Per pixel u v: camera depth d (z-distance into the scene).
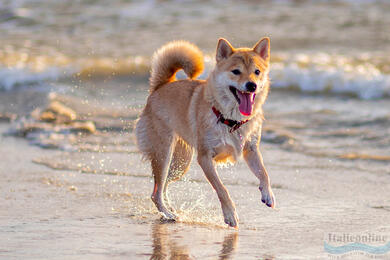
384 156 11.00
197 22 27.56
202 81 8.63
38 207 8.36
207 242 6.71
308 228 7.27
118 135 13.74
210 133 7.91
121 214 8.13
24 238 6.81
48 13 29.78
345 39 24.70
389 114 14.38
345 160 10.91
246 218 7.89
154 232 7.19
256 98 8.00
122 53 23.05
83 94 18.42
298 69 19.78
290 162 10.95
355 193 8.91
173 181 9.24
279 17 28.73
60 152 12.25
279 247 6.48
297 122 14.26
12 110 16.75
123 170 10.80
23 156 11.94
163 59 9.17
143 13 29.78
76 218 7.84
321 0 32.56
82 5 31.61
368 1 32.25
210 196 9.28
